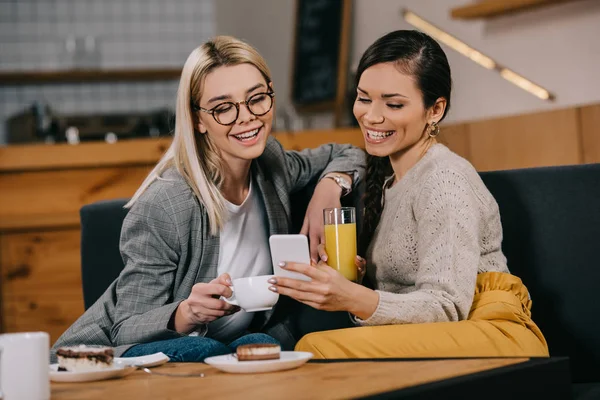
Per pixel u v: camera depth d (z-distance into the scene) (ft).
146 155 13.55
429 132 7.72
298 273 6.19
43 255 13.24
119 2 22.68
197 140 8.07
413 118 7.52
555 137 11.96
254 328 8.53
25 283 13.20
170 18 22.94
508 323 6.81
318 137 14.01
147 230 7.76
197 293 6.81
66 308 13.30
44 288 13.25
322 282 6.19
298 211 9.07
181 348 6.61
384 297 6.47
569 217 8.04
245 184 8.41
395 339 6.26
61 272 13.28
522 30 13.64
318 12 18.45
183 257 7.86
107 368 5.56
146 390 4.94
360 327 6.35
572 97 12.80
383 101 7.52
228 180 8.20
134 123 17.92
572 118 11.68
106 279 8.93
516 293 7.22
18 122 17.85
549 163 12.09
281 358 5.57
